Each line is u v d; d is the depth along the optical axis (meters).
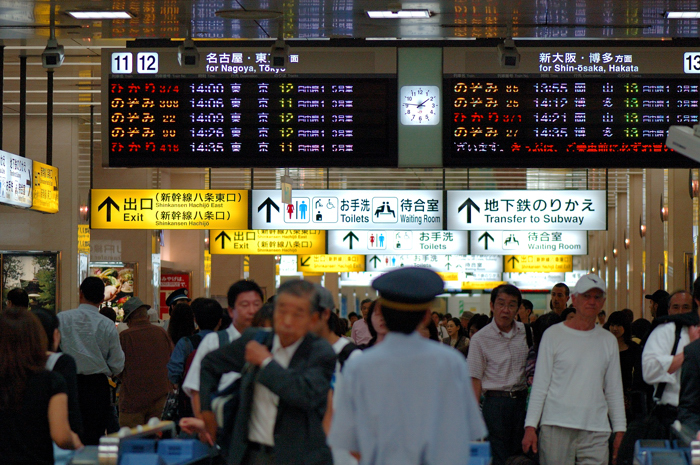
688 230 19.48
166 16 9.70
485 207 14.62
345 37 10.62
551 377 6.46
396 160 9.99
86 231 19.08
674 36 10.46
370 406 3.38
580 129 9.98
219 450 5.20
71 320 8.52
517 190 14.60
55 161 17.69
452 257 32.03
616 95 10.00
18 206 12.62
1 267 17.83
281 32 9.96
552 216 14.56
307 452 4.34
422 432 3.35
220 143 10.06
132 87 10.09
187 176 24.42
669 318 6.08
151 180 22.16
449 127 10.02
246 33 10.39
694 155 5.49
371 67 10.04
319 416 4.38
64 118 17.70
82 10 9.48
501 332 7.42
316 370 4.30
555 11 9.47
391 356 3.41
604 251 40.91
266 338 4.62
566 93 9.99
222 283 30.41
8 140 17.86
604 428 6.35
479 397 7.41
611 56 9.99
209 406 4.68
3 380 4.68
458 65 10.04
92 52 12.52
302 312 4.25
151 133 10.06
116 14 9.62
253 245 21.98
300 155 10.03
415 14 9.59
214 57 10.08
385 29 10.23
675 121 9.98
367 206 14.92
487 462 4.72
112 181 21.69
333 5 9.29
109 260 22.66
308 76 10.04
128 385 9.15
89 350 8.49
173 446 4.96
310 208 14.88
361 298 48.94
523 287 36.41
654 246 23.92
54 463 4.91
